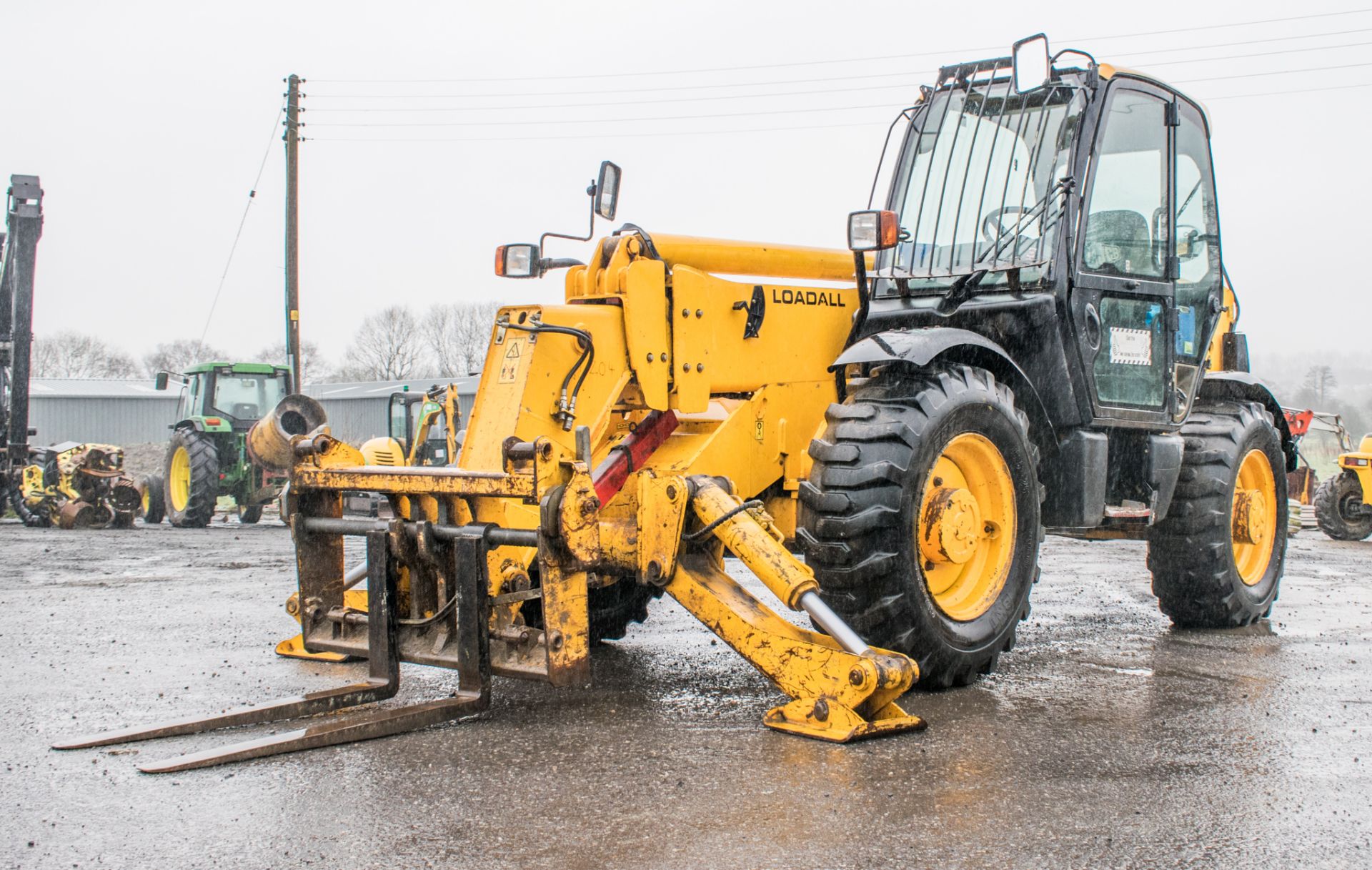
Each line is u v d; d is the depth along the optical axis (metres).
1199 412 6.13
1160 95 5.44
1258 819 2.89
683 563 4.07
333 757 3.42
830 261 5.44
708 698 4.21
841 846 2.69
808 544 4.16
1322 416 16.08
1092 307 4.98
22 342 14.98
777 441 5.00
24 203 14.87
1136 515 5.21
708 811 2.93
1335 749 3.53
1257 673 4.70
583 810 2.94
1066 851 2.66
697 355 4.79
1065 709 4.03
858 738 3.56
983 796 3.05
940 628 4.23
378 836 2.76
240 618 6.39
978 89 5.20
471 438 4.41
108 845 2.71
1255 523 6.09
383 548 4.04
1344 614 6.45
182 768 3.29
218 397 15.97
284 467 12.20
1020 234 4.92
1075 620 6.18
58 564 9.71
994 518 4.58
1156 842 2.73
